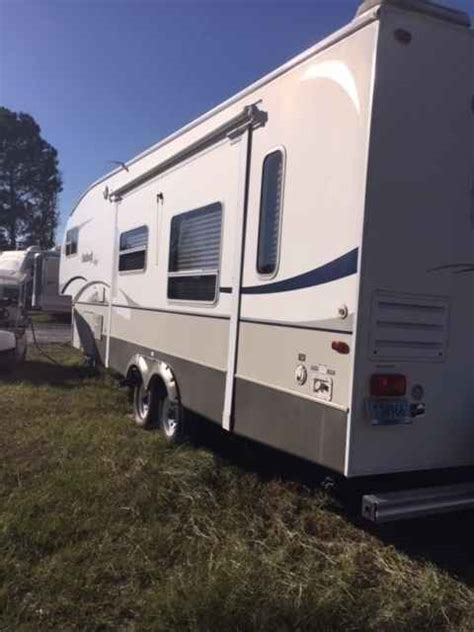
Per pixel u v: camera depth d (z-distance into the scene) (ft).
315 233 12.25
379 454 11.37
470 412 12.20
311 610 10.07
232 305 15.19
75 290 31.86
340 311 11.45
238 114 15.15
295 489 15.08
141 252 21.94
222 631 9.67
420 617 10.18
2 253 67.51
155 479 15.21
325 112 12.18
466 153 11.97
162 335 19.74
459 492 11.78
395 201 11.30
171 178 19.39
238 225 15.05
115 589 10.86
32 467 16.40
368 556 12.23
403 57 11.30
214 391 16.05
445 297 11.85
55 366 34.73
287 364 12.96
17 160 190.39
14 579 10.89
